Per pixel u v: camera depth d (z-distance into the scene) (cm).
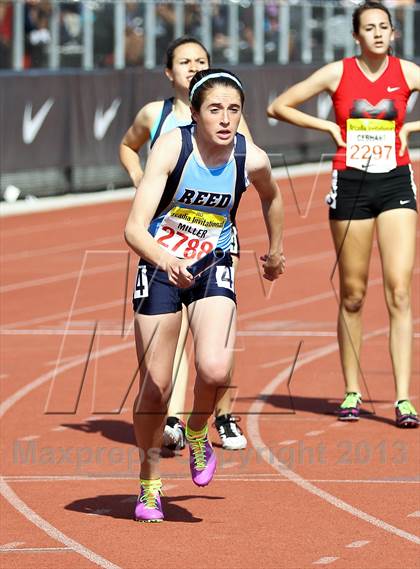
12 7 5712
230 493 1711
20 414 2192
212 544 1485
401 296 2127
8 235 4744
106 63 6212
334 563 1409
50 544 1488
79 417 2170
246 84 6575
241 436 1953
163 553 1451
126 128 5984
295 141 6994
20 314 3247
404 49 8362
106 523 1571
